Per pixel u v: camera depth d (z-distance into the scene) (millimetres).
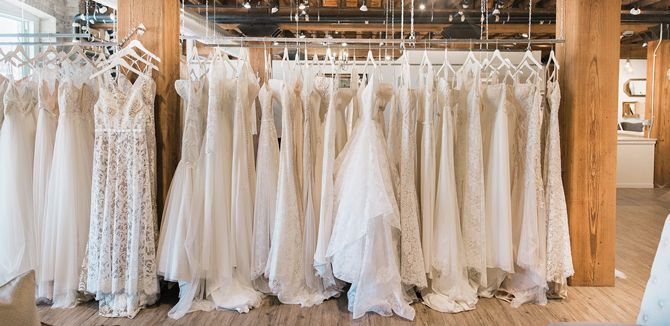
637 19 7520
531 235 3342
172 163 3615
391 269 3166
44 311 3188
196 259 3242
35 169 3328
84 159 3373
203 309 3230
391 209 3074
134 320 3078
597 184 3693
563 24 3748
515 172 3508
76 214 3291
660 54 10336
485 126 3496
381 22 7426
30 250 3334
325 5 7859
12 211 3277
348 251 3176
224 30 7406
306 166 3369
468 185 3381
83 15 6562
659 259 1840
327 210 3281
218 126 3342
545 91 3758
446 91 3342
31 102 3430
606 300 3463
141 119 3170
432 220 3344
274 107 3746
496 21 7293
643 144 10359
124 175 3174
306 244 3383
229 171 3447
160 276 3400
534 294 3410
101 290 3137
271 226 3385
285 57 3451
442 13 7395
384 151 3234
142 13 3502
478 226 3346
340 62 3732
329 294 3436
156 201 3471
